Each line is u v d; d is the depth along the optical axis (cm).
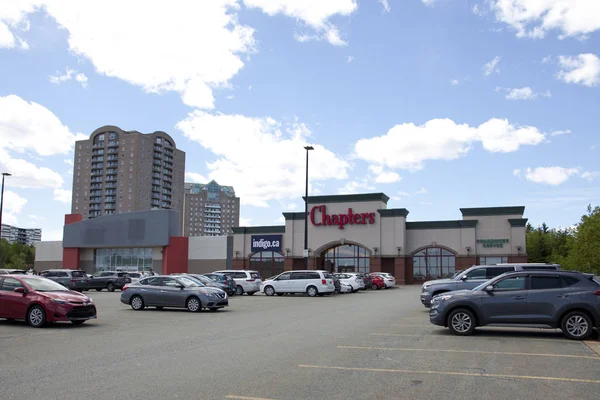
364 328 1509
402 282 5109
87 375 859
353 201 5388
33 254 11256
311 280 3281
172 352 1089
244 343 1215
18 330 1457
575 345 1182
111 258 6147
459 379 829
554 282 1315
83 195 14812
